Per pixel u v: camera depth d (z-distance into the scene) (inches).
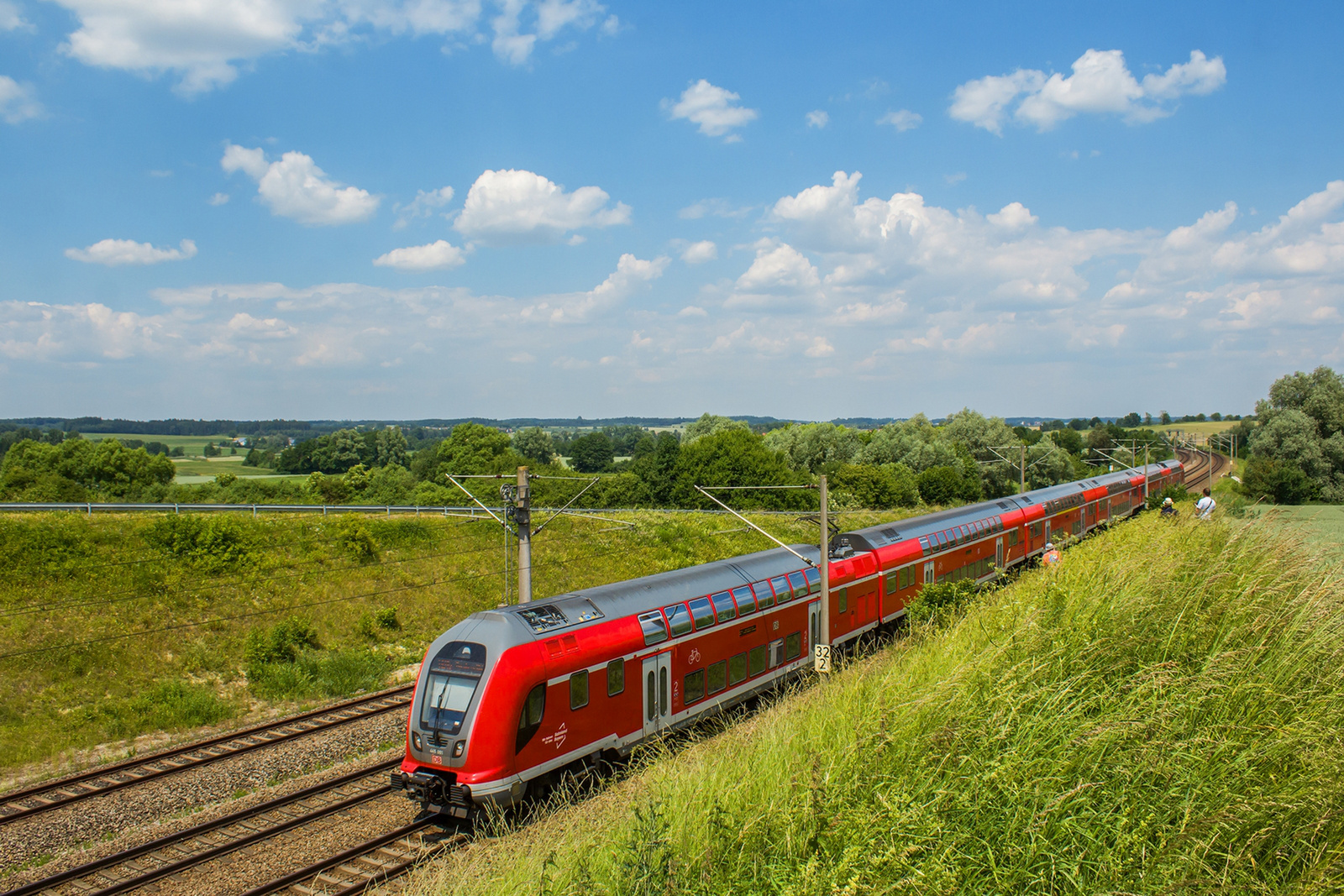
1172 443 4571.9
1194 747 302.2
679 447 3100.4
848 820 289.4
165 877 474.3
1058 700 335.0
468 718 515.2
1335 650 368.2
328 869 473.4
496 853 427.5
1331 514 1644.9
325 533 1395.2
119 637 994.1
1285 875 262.2
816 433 3587.6
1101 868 260.1
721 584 742.5
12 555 1082.7
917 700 350.3
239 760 670.5
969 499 3243.1
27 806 595.2
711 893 279.6
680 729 669.3
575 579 1541.6
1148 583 454.0
